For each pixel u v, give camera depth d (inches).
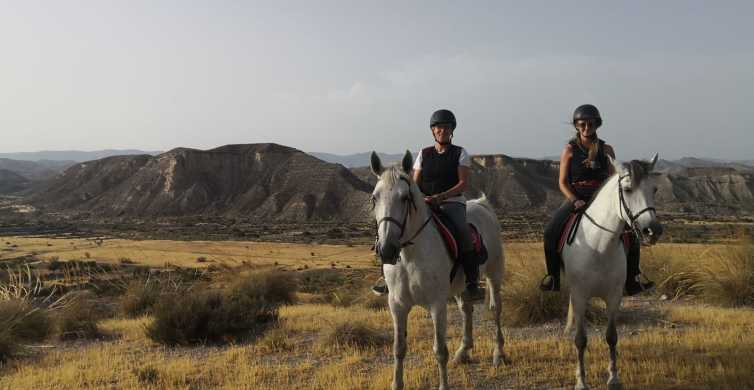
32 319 395.9
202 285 609.3
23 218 6299.2
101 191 7554.1
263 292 596.1
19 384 266.5
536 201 6732.3
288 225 5290.4
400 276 212.5
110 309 571.2
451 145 246.2
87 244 2785.4
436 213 231.3
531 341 309.4
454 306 480.1
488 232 273.4
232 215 6392.7
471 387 238.4
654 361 255.0
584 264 219.1
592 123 233.3
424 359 285.7
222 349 346.3
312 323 409.4
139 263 1748.3
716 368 239.3
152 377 271.3
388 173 199.6
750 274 390.3
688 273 437.7
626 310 386.0
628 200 199.6
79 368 297.9
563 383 239.8
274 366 286.7
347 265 1808.6
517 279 396.5
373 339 327.9
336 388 240.1
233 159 7588.6
